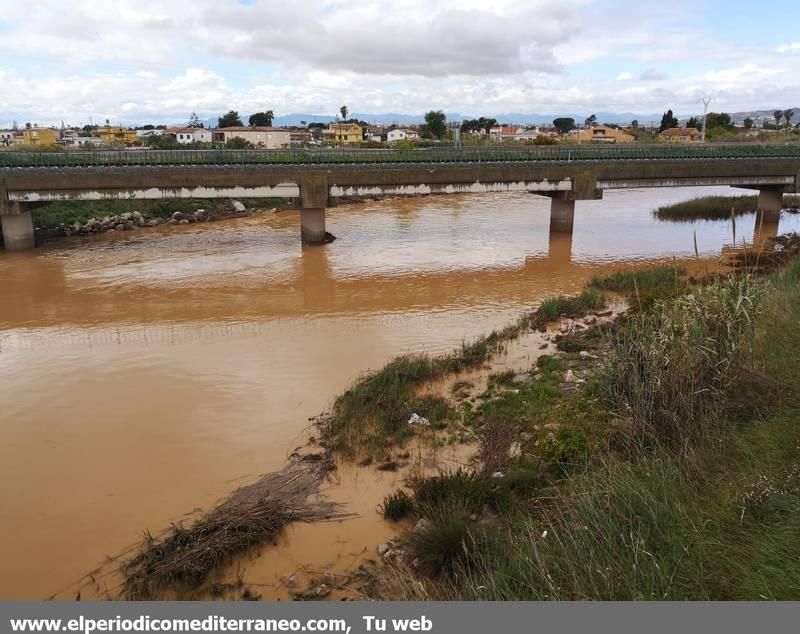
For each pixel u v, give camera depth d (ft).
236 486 31.96
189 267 88.28
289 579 24.41
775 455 23.80
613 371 33.45
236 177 93.04
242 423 39.11
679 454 25.72
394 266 89.76
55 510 30.35
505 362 48.19
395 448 34.88
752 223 124.57
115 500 31.09
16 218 94.22
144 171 89.61
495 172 100.83
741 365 31.96
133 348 54.39
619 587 18.34
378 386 42.60
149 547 26.78
